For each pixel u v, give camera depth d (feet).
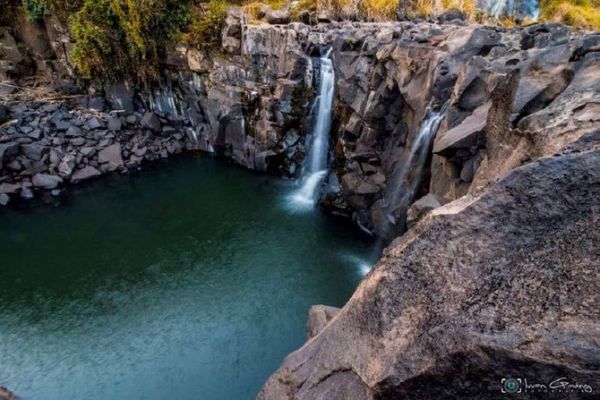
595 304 7.82
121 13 64.08
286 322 35.45
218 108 63.98
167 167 66.69
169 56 66.90
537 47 32.40
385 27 51.55
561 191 9.14
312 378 12.08
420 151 36.65
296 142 59.82
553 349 7.57
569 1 73.10
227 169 65.67
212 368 31.35
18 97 69.41
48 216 54.49
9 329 35.58
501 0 70.23
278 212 53.01
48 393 29.55
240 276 41.34
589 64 18.37
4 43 74.02
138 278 41.75
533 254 8.95
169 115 72.43
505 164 17.95
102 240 48.91
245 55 59.00
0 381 30.45
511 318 8.38
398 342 9.77
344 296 38.27
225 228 50.08
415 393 9.12
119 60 69.00
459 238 9.92
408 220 31.17
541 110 17.62
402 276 10.40
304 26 57.88
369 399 9.90
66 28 70.64
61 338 34.47
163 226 51.29
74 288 40.75
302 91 55.93
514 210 9.53
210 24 62.90
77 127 66.80
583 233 8.64
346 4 65.62
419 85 37.35
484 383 8.22
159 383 30.17
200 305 37.68
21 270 43.91
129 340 34.04
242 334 34.32
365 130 44.86
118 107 72.74
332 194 51.24
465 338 8.45
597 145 9.81
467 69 29.45
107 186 61.41
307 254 44.42
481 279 9.21
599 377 7.09
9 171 59.47
